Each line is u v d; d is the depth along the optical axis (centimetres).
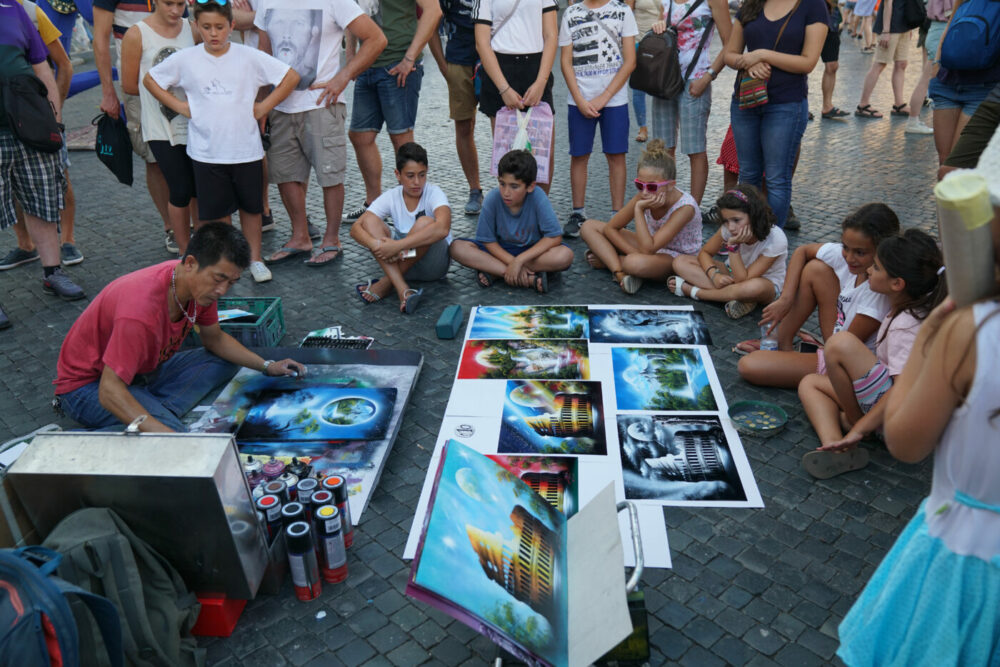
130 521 234
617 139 552
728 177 576
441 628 252
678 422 346
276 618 258
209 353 381
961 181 133
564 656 218
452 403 365
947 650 163
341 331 430
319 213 633
